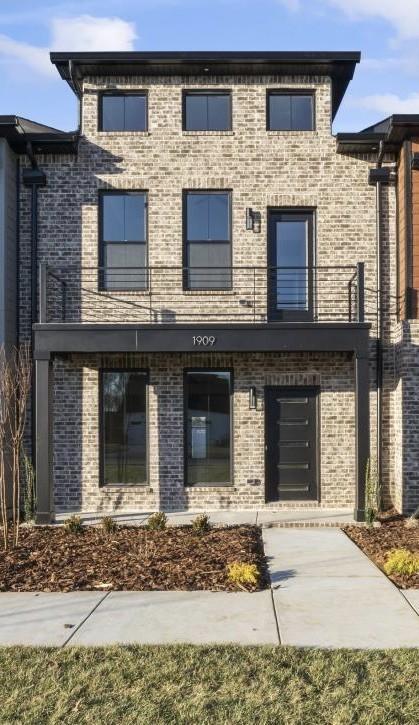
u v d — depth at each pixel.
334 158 12.07
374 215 12.01
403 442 11.15
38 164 12.07
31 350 11.87
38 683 4.70
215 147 12.08
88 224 11.98
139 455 11.96
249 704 4.37
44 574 7.55
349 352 11.77
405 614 6.22
